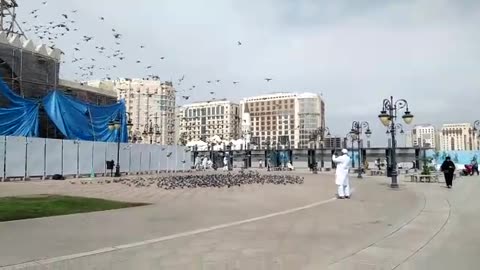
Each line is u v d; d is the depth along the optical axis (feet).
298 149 270.05
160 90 346.13
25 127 141.49
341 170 70.59
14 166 120.78
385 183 111.55
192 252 29.32
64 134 155.63
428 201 64.44
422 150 217.77
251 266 25.86
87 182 111.04
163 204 58.85
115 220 43.60
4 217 43.57
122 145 167.63
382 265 26.71
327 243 32.89
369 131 175.42
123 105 190.70
